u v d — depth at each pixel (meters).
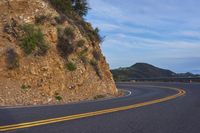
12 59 24.73
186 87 42.88
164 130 10.30
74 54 29.73
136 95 29.88
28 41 26.33
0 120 11.59
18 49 25.72
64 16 31.59
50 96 24.70
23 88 23.77
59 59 27.47
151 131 10.07
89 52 32.22
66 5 33.94
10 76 24.17
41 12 29.22
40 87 24.75
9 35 26.30
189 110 15.78
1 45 25.41
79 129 10.05
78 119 12.12
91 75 30.66
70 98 25.62
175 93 30.78
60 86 26.05
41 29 28.08
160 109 16.06
